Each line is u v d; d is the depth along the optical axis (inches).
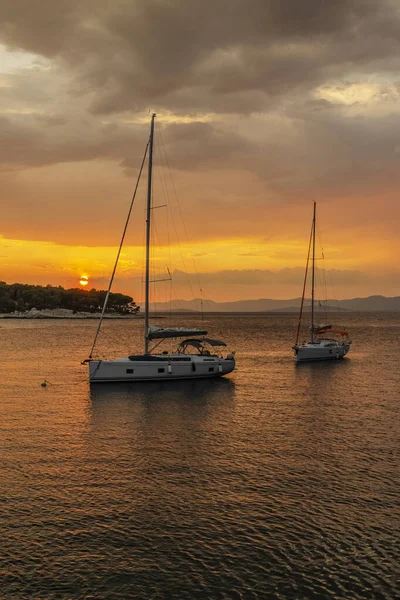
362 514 725.9
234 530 678.5
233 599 540.1
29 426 1212.5
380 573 585.3
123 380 1834.4
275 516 718.5
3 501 761.6
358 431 1169.4
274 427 1211.9
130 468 908.6
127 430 1181.7
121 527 685.9
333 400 1561.3
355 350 3390.7
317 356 2662.4
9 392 1678.2
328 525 693.3
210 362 1934.1
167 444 1062.4
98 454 989.8
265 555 619.8
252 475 875.4
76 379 1969.7
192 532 673.0
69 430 1178.6
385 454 991.0
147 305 1868.8
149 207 1835.6
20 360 2679.6
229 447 1041.5
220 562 605.0
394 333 5644.7
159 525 691.4
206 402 1524.4
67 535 663.8
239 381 1935.3
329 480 852.0
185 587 559.2
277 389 1764.3
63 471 890.7
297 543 646.5
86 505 751.7
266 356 2960.1
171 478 859.4
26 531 673.0
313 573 584.4
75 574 580.7
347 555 620.4
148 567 595.2
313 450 1018.7
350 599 541.3
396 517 716.7
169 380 1884.8
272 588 557.9
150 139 1829.5
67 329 6496.1
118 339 4530.0
